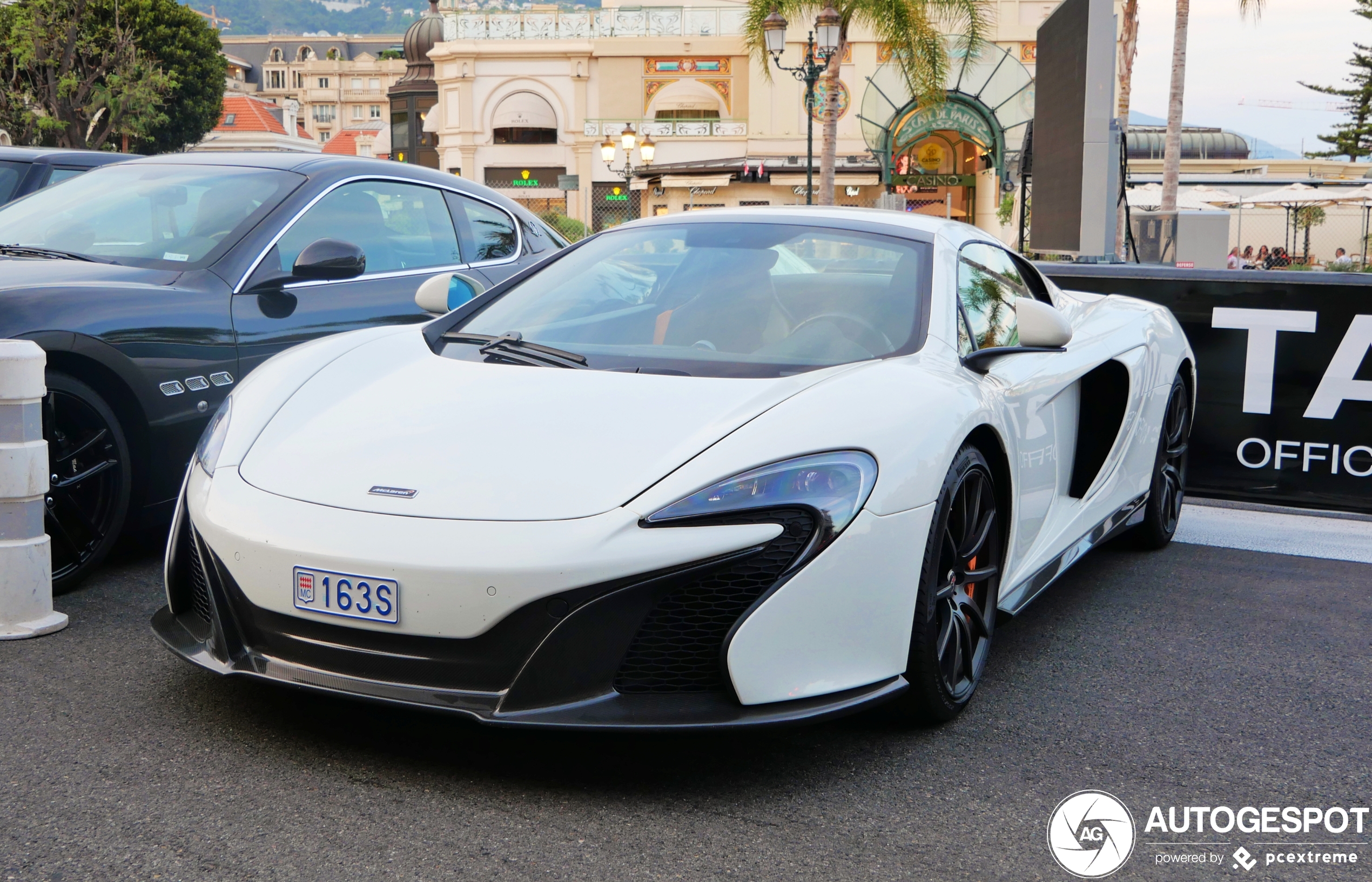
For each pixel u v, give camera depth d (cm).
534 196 4281
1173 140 2352
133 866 179
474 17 4228
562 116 4247
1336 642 319
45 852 182
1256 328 498
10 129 2655
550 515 205
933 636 235
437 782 212
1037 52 1448
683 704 206
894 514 221
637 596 203
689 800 209
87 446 316
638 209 4241
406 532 205
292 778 211
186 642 238
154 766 214
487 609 200
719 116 4216
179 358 337
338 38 15838
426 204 446
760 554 207
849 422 225
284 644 216
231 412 255
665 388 241
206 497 229
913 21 2195
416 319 411
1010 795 217
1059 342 271
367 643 208
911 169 3709
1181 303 508
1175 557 414
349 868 181
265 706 244
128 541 380
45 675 259
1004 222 3366
